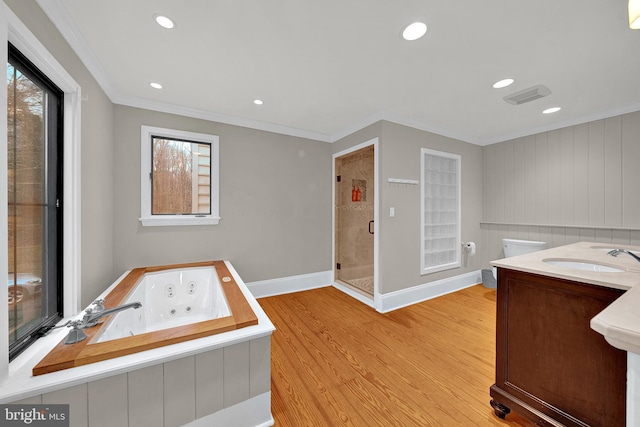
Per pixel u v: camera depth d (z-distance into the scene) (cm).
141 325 213
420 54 169
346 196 364
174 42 158
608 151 263
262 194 307
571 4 125
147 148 244
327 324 238
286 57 174
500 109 260
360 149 306
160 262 253
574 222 286
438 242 329
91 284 178
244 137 294
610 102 242
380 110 265
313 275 345
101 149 198
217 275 226
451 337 213
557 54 167
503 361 131
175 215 262
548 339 116
